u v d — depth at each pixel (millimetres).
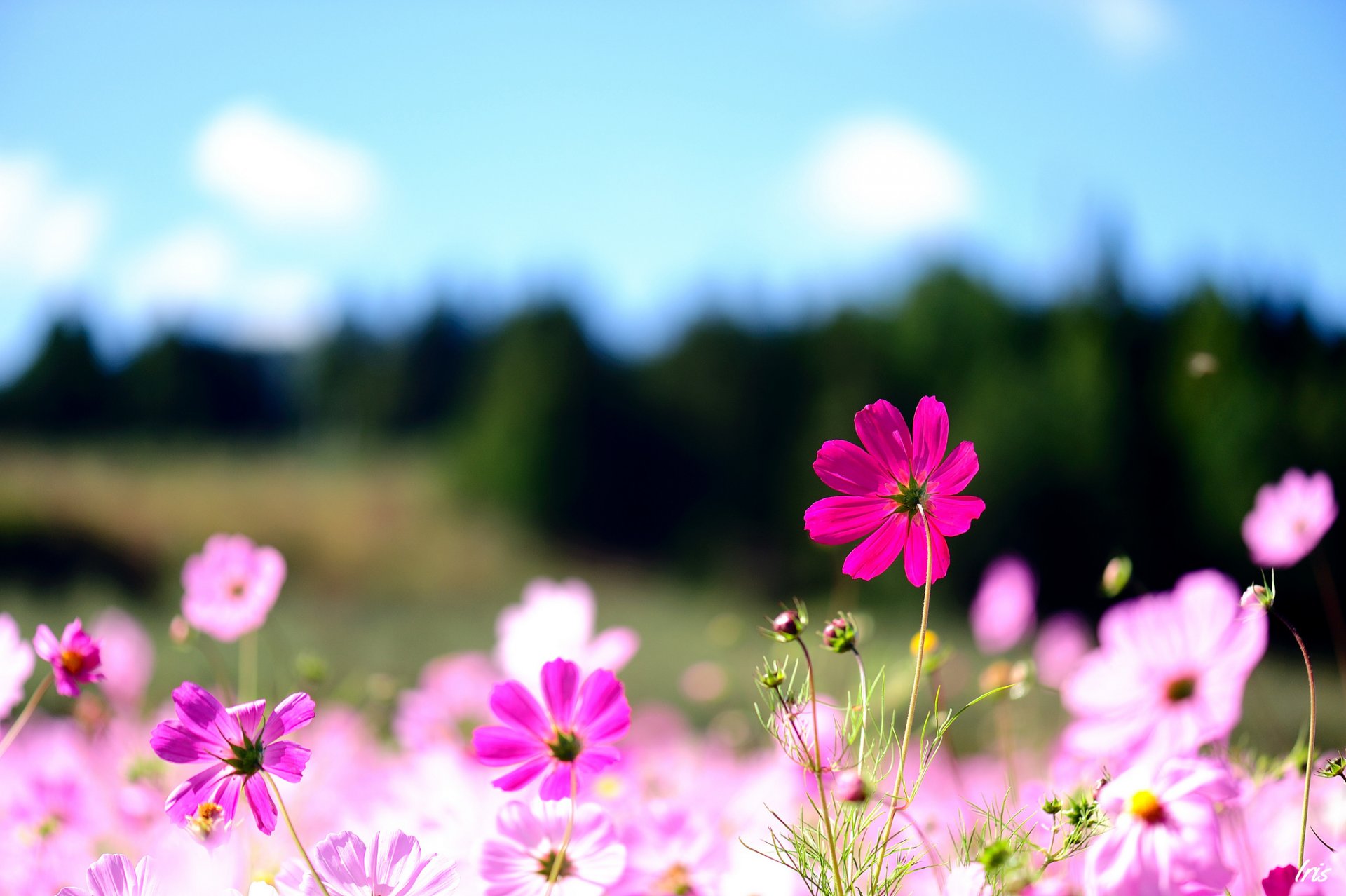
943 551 1047
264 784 1020
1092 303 13164
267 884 1040
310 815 1388
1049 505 12000
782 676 1078
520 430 18875
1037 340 14727
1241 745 1227
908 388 15977
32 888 1186
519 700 1027
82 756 1435
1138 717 1095
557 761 1031
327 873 1014
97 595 9297
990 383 13367
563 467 18688
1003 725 1326
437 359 30484
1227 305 12117
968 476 1046
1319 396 11289
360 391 31203
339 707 1841
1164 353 12516
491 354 22062
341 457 25250
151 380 31656
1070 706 1122
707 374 18578
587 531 18609
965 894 1038
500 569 15195
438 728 1659
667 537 18484
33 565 10555
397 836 1023
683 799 1443
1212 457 11539
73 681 1093
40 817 1271
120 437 29250
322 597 11250
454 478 19328
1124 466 12000
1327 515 1313
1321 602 7578
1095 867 1008
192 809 1013
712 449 18250
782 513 16828
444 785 1194
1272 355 11875
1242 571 11445
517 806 1039
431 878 1017
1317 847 1141
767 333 18703
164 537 11852
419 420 30312
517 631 1216
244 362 34062
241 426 33281
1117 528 11914
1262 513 1358
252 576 1317
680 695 5125
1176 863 992
